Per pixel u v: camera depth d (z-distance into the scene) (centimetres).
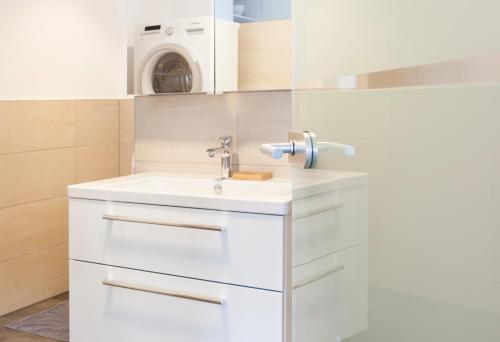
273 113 265
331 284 126
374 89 101
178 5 272
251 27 258
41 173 355
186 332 228
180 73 274
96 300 246
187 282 227
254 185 255
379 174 100
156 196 229
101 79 397
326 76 123
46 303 357
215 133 279
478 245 76
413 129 89
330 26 120
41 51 353
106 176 401
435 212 85
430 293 87
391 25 95
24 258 348
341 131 116
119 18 409
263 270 211
